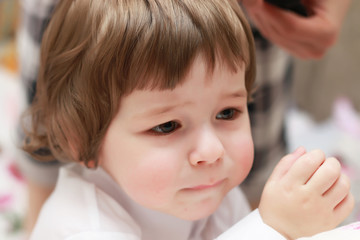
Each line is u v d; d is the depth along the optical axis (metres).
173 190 0.88
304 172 0.87
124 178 0.92
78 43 0.91
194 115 0.86
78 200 0.99
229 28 0.87
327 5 1.42
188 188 0.90
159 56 0.82
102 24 0.86
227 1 0.90
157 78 0.82
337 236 0.79
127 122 0.87
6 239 2.02
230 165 0.92
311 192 0.86
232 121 0.93
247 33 0.95
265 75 1.71
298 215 0.86
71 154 1.00
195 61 0.83
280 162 0.92
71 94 0.93
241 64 0.90
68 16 0.95
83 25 0.90
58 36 0.98
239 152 0.93
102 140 0.93
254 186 1.89
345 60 2.93
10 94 2.85
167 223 1.09
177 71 0.82
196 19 0.83
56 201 1.01
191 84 0.83
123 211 1.00
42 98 1.06
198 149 0.86
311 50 1.41
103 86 0.87
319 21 1.36
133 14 0.84
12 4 3.25
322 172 0.86
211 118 0.89
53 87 0.98
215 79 0.85
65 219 0.96
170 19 0.83
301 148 0.94
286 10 1.31
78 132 0.94
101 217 0.95
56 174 1.69
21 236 2.04
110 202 1.00
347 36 2.87
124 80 0.84
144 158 0.88
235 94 0.90
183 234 1.12
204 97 0.85
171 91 0.83
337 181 0.88
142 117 0.86
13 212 2.14
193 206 0.91
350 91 2.99
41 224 1.00
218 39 0.85
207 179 0.89
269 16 1.27
